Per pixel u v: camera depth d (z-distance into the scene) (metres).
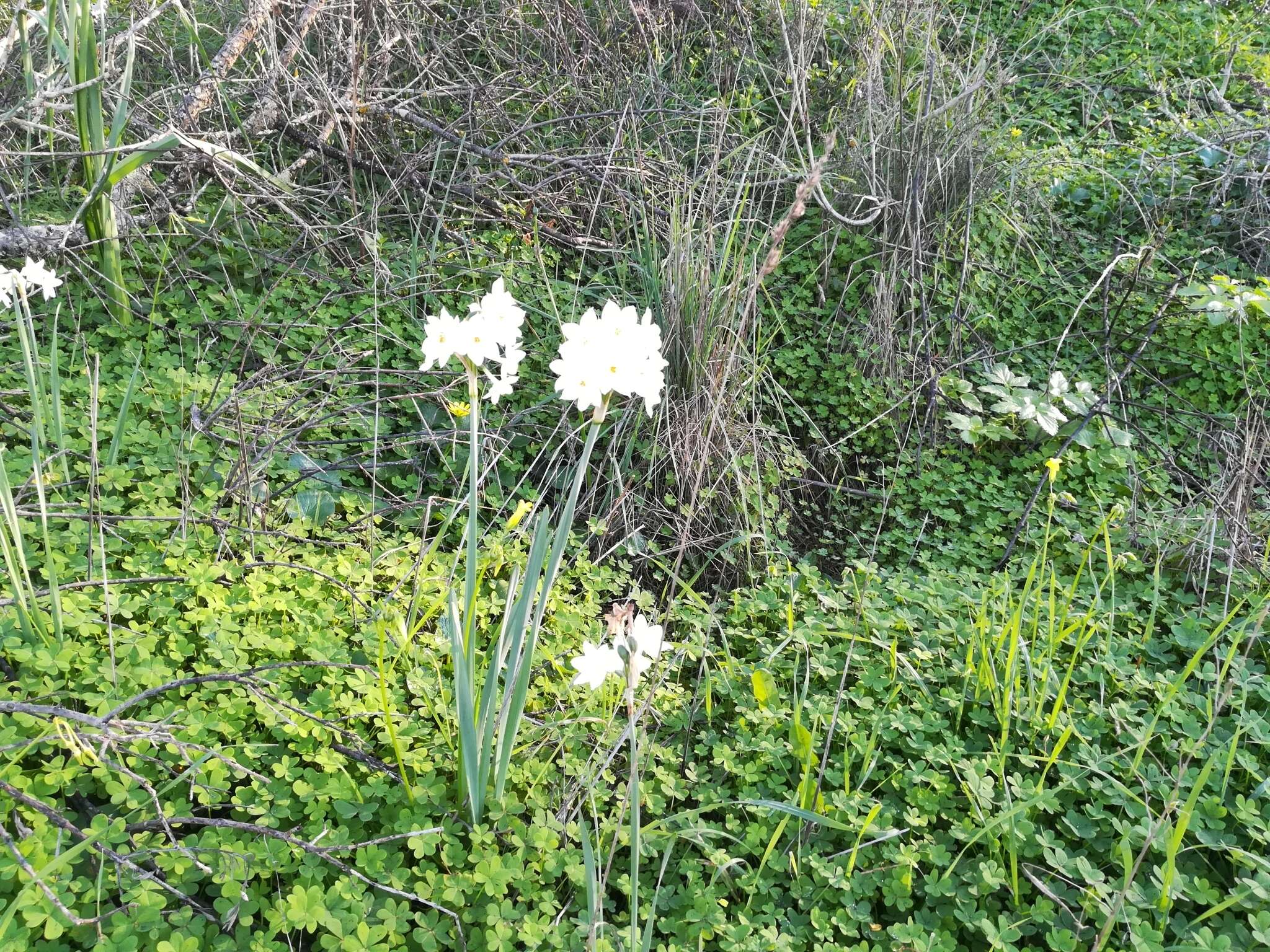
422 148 1.75
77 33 1.23
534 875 0.81
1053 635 1.04
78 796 0.79
